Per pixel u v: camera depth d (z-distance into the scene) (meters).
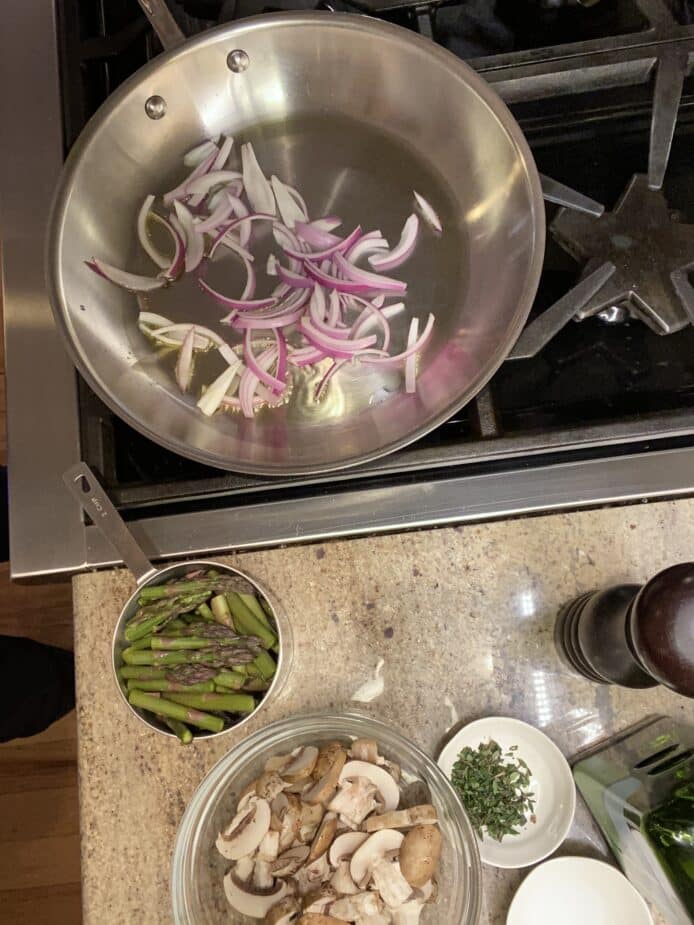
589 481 0.58
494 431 0.58
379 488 0.60
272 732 0.53
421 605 0.58
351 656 0.58
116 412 0.56
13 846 1.07
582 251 0.60
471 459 0.58
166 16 0.61
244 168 0.69
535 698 0.57
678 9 0.65
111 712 0.57
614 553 0.58
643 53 0.62
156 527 0.59
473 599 0.58
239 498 0.61
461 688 0.57
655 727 0.56
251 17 0.60
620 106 0.67
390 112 0.68
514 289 0.62
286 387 0.65
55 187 0.66
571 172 0.67
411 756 0.53
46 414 0.62
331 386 0.65
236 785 0.55
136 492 0.59
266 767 0.55
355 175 0.69
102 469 0.60
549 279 0.64
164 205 0.69
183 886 0.51
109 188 0.66
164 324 0.66
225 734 0.56
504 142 0.62
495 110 0.60
